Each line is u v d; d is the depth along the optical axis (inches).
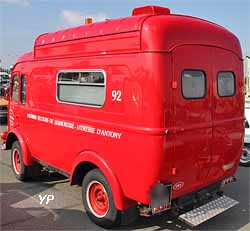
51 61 235.0
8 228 202.1
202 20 195.6
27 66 267.4
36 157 264.2
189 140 182.7
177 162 177.9
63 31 226.7
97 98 195.8
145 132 168.9
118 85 181.2
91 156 200.1
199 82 186.7
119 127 181.0
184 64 176.6
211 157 198.8
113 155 187.2
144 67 167.8
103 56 190.1
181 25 177.5
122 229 201.5
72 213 223.5
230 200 210.5
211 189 205.9
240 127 222.5
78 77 209.2
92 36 197.8
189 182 187.6
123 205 185.9
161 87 166.4
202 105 189.0
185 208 195.9
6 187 272.8
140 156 172.4
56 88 229.9
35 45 254.8
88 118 202.4
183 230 201.8
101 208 203.5
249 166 338.6
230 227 207.0
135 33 172.1
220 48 199.6
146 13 184.2
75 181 218.4
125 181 182.2
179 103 175.3
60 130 228.4
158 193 171.8
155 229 202.2
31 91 261.9
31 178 287.6
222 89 203.9
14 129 289.7
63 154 227.9
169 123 171.2
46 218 216.1
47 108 241.3
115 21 187.0
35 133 259.9
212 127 196.9
